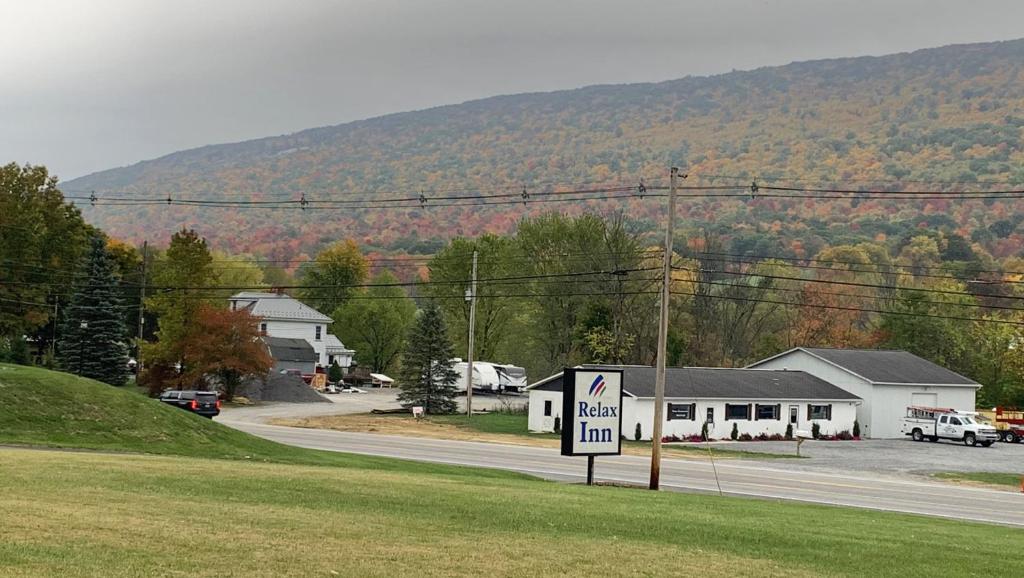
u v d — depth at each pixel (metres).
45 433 35.62
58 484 21.09
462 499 23.70
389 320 132.62
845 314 115.00
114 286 86.81
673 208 37.91
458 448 54.50
